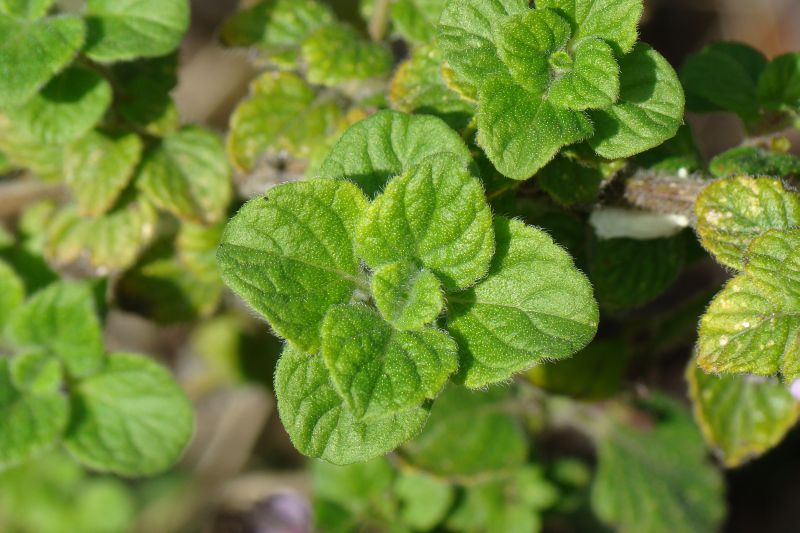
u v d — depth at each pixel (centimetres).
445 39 19
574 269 18
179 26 21
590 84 19
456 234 18
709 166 21
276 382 18
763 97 21
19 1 21
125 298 24
